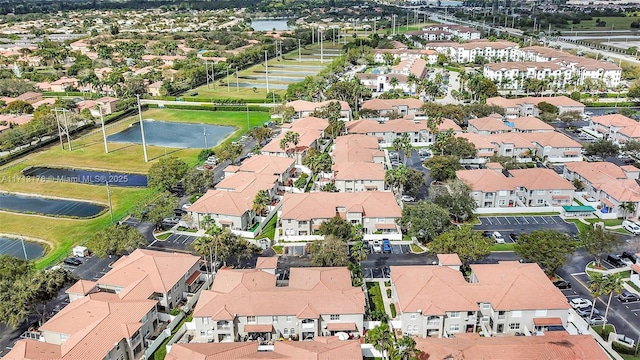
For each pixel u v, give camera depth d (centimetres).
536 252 11150
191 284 11206
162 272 10819
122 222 14688
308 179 17175
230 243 11725
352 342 8794
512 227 13912
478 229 13825
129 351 9169
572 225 13962
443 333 9725
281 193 16288
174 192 16738
